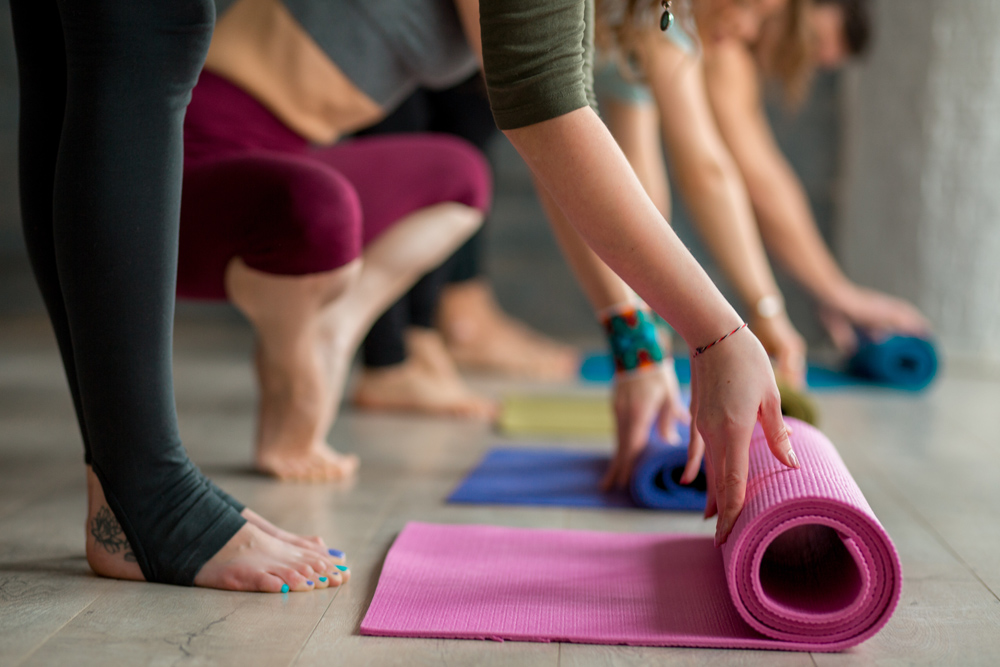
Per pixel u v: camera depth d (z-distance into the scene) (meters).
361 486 1.77
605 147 1.02
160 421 1.19
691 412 1.12
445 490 1.74
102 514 1.22
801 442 1.21
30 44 1.21
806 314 4.12
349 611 1.13
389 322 2.57
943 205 3.60
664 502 1.60
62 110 1.22
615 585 1.20
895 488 1.79
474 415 2.53
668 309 1.04
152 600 1.15
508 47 1.00
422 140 2.09
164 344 1.18
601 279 1.65
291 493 1.71
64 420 2.34
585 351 3.94
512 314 4.35
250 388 2.90
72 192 1.10
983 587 1.25
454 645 1.03
